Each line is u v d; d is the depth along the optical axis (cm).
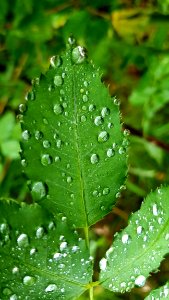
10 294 13
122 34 35
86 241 13
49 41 36
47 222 13
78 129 13
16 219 13
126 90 37
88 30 33
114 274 14
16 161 33
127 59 34
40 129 13
